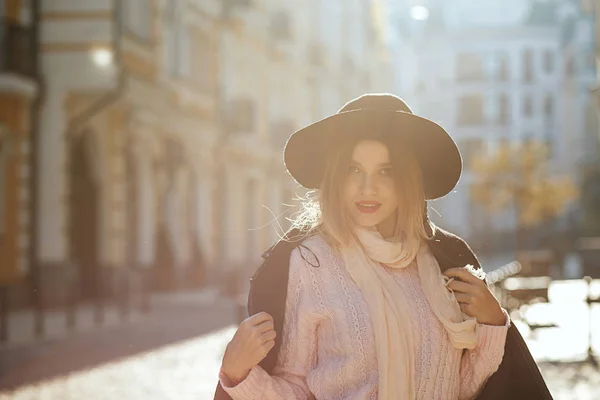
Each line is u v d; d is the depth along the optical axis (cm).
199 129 3666
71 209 2822
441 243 362
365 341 334
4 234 2578
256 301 348
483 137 8944
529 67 8919
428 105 9075
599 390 1132
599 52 3541
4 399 1142
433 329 340
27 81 2592
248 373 330
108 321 2242
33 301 2644
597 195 7000
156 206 3322
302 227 359
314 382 337
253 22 4247
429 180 368
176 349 1648
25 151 2666
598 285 2959
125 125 3003
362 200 346
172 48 3403
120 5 2725
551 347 1528
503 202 6600
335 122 349
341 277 342
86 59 2698
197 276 3534
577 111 8719
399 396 330
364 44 6350
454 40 9006
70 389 1219
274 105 4659
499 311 349
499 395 351
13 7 2647
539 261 2077
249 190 4403
